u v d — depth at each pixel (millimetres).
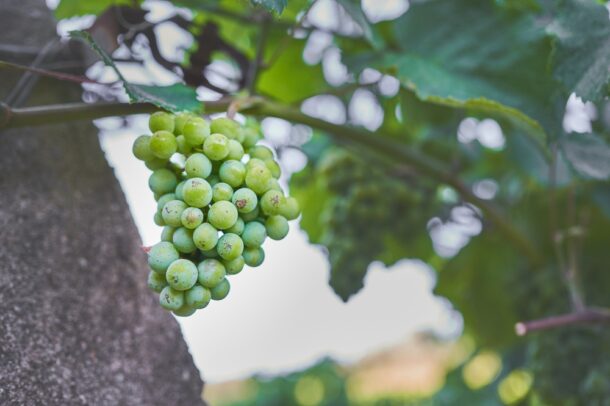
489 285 1174
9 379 645
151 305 758
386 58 845
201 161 589
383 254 1076
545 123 801
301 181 1128
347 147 1003
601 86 681
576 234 909
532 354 971
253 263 603
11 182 716
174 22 814
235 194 589
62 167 754
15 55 789
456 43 840
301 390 2123
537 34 826
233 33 974
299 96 1067
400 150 911
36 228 711
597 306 999
